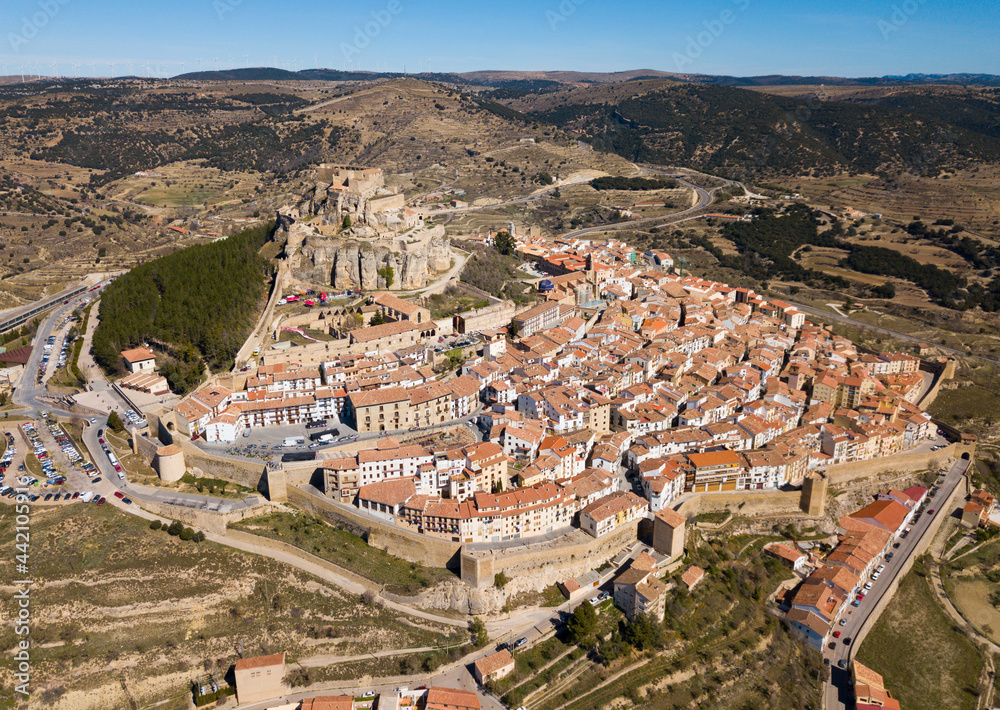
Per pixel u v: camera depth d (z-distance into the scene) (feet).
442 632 615.98
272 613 615.16
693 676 613.52
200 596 618.85
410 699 559.38
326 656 590.55
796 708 595.06
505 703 565.94
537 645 616.80
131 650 579.48
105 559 643.45
